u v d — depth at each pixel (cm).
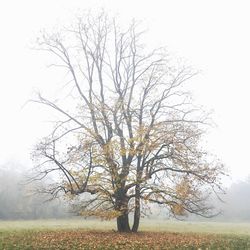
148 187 2848
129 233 2958
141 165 2892
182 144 2780
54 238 2544
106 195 2880
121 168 2831
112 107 2969
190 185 2811
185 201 2834
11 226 4400
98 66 3162
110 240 2491
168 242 2506
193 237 2864
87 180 2653
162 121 2922
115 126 2977
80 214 2898
